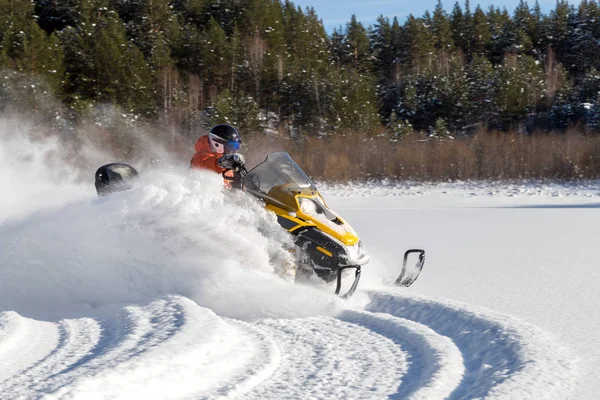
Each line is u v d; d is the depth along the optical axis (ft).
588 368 11.44
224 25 277.85
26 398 9.46
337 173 108.06
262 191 19.31
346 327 14.85
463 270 23.48
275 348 12.86
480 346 12.89
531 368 11.10
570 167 105.29
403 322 14.60
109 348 12.14
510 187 95.71
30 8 200.54
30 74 146.10
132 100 167.22
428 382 10.61
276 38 253.85
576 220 44.14
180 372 10.78
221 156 20.17
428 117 208.13
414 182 105.50
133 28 233.76
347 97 173.88
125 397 9.69
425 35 280.31
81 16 209.67
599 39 295.89
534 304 17.39
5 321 14.69
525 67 223.30
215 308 16.76
